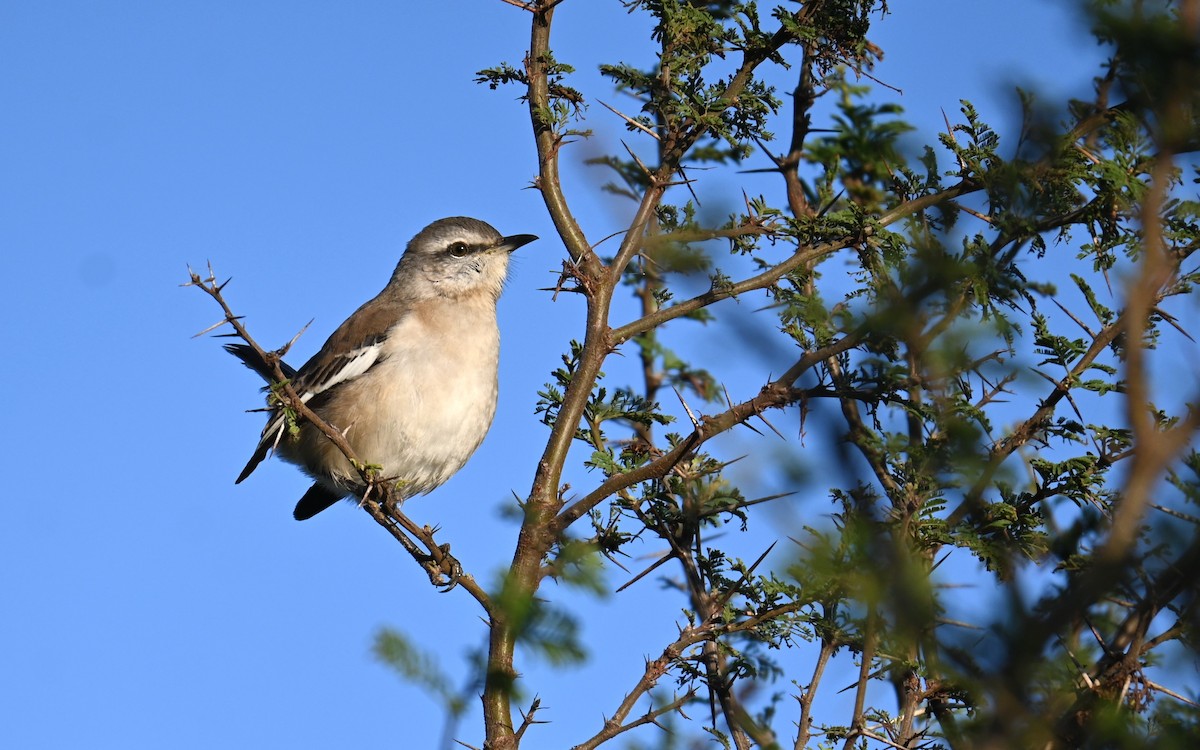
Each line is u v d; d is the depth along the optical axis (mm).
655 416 10469
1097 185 8773
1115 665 5895
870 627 5043
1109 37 4523
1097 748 4961
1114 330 8945
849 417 10273
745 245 10148
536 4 10367
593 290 9805
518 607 4797
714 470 10266
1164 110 4547
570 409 9492
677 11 10109
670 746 8727
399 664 5086
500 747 8062
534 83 10430
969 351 7062
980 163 9281
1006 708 3932
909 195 10172
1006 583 4102
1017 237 8195
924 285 5789
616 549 9664
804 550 5027
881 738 8352
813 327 9188
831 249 9820
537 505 8922
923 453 8047
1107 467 8742
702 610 10188
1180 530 4637
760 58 10367
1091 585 3861
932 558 8523
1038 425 8977
